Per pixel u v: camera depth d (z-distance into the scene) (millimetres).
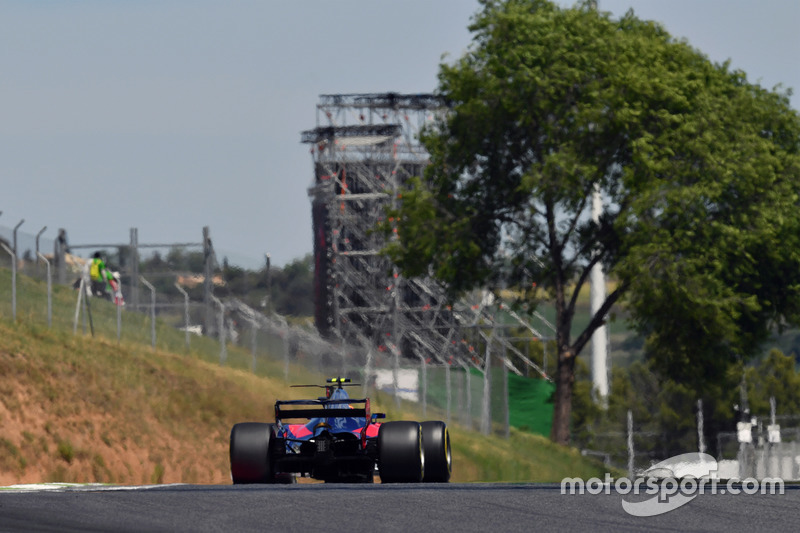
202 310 160250
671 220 157250
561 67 160875
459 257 174875
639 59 163125
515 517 33438
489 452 147125
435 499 38062
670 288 155625
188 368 128750
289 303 175250
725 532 30234
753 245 166875
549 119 166375
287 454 56250
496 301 186375
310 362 168125
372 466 58031
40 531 30125
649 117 164000
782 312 183625
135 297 156125
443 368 192500
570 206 164625
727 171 158125
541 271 179250
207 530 30750
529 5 172000
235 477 54250
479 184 176375
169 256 159625
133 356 123625
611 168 167375
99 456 91625
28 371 99750
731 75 185000
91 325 130000
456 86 168625
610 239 174500
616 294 176750
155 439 103125
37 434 89250
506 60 164125
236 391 126625
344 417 57750
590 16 168125
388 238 183375
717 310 158125
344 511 34812
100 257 153500
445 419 166250
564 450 174000
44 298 137750
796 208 174000
